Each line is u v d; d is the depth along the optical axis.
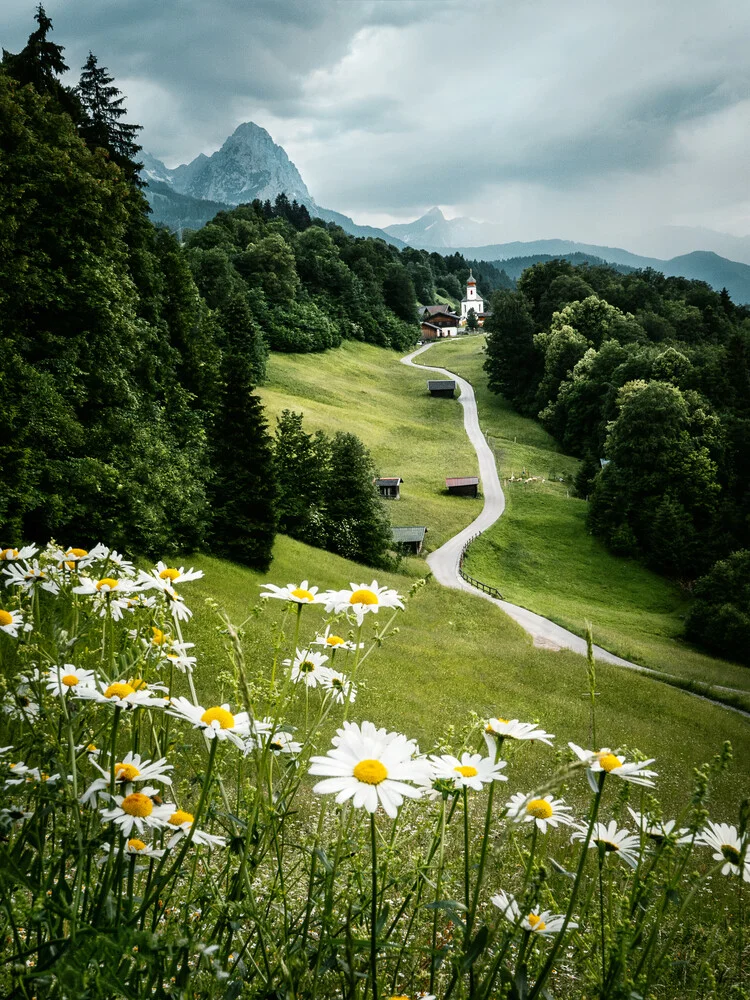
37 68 33.84
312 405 79.31
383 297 144.12
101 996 1.06
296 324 103.12
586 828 1.66
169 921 1.42
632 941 1.43
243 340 72.06
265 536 32.34
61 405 23.05
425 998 1.48
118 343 28.33
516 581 50.88
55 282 25.91
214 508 31.84
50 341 25.30
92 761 1.54
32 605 2.12
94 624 2.00
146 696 1.55
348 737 1.40
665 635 45.34
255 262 104.31
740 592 44.72
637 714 24.80
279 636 2.03
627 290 106.19
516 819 1.39
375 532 45.50
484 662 26.97
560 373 88.12
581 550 57.12
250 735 1.52
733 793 12.18
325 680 2.02
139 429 28.70
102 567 2.19
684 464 56.62
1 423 19.91
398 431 81.06
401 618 32.41
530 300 109.19
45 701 1.56
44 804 1.44
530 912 1.50
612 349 79.38
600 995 1.42
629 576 54.22
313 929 1.66
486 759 1.56
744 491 57.66
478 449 78.81
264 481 32.72
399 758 1.36
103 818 1.37
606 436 73.50
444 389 97.31
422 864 1.58
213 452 33.16
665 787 13.24
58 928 1.26
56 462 21.98
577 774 1.48
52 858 1.39
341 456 46.03
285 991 1.30
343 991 1.46
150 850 1.41
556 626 39.41
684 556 54.25
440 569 49.44
